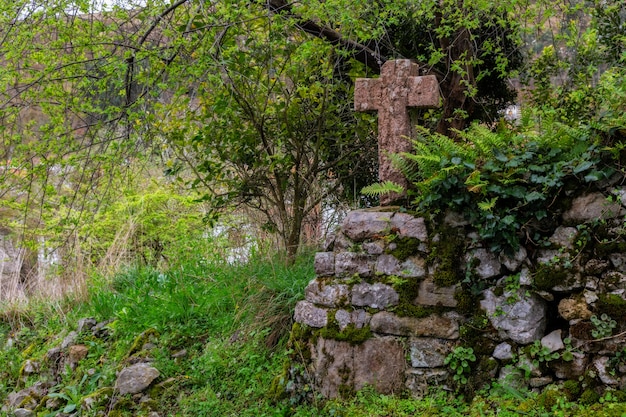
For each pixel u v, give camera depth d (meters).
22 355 6.58
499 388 4.05
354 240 4.58
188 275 6.50
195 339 5.60
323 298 4.59
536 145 4.16
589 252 3.95
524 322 4.05
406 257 4.40
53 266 7.91
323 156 7.03
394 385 4.31
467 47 6.92
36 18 5.02
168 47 5.25
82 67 5.36
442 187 4.28
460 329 4.21
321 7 5.20
